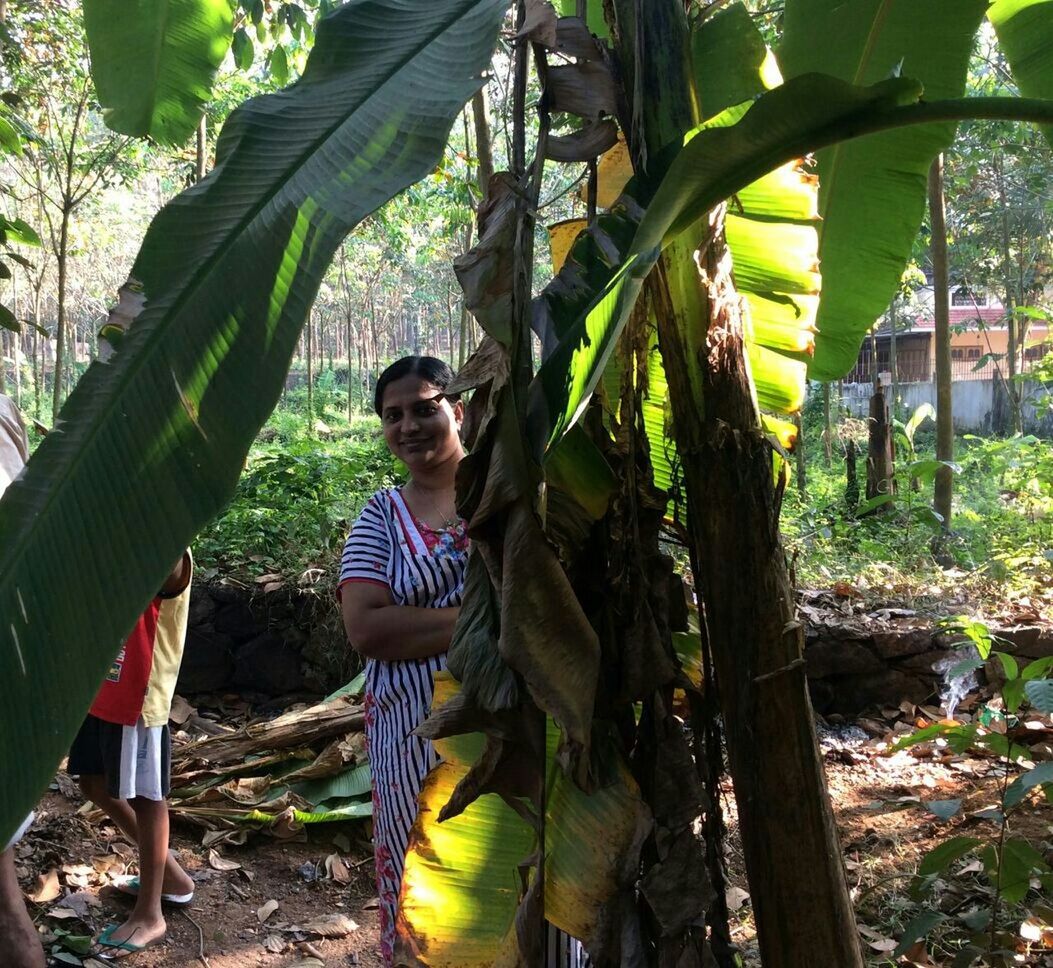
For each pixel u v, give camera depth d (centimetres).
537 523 123
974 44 193
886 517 687
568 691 121
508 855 153
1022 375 831
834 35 191
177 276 107
